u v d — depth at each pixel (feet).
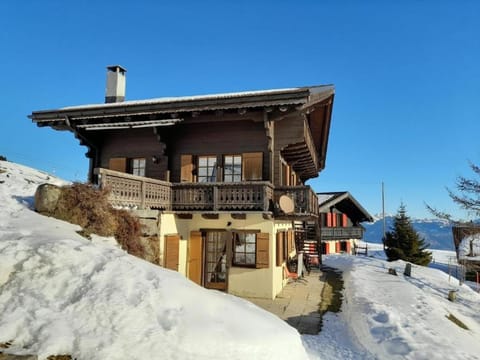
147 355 11.39
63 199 21.13
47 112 37.88
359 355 20.34
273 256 32.83
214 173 37.22
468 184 55.47
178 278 16.99
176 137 38.40
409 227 83.76
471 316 36.19
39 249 14.66
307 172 62.44
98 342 11.27
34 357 10.10
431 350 19.20
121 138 40.55
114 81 45.75
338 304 32.53
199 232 34.40
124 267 15.39
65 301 12.76
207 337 12.90
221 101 33.12
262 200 30.55
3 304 12.05
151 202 28.81
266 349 13.91
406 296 34.60
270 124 34.45
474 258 77.20
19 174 33.24
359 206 100.83
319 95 35.53
